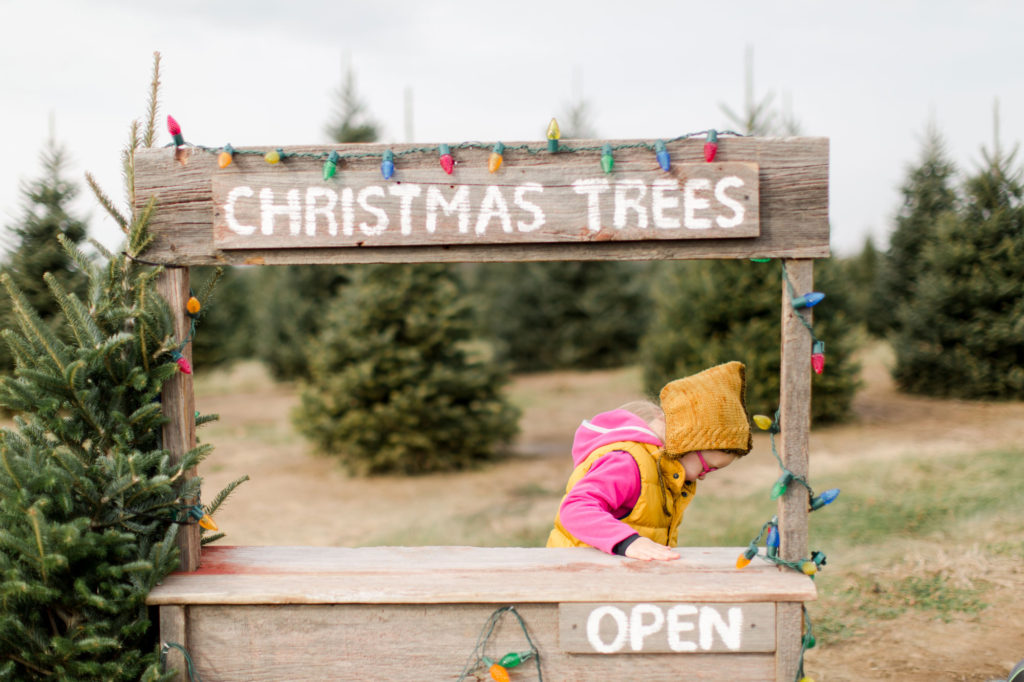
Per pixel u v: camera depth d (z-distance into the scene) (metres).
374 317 8.80
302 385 9.38
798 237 2.33
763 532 2.44
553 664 2.30
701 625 2.25
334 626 2.33
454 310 8.96
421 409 8.50
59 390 2.29
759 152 2.33
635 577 2.34
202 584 2.35
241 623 2.33
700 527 5.77
